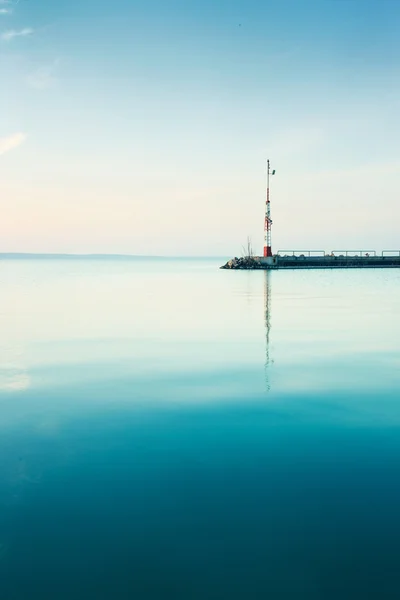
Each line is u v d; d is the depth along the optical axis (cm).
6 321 3188
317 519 800
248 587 657
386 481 924
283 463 999
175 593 645
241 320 3219
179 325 2997
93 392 1520
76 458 1027
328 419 1262
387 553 719
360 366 1867
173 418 1270
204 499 861
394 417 1276
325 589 653
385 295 5262
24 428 1202
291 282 8025
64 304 4325
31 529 777
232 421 1249
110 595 645
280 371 1788
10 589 655
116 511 826
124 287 6762
